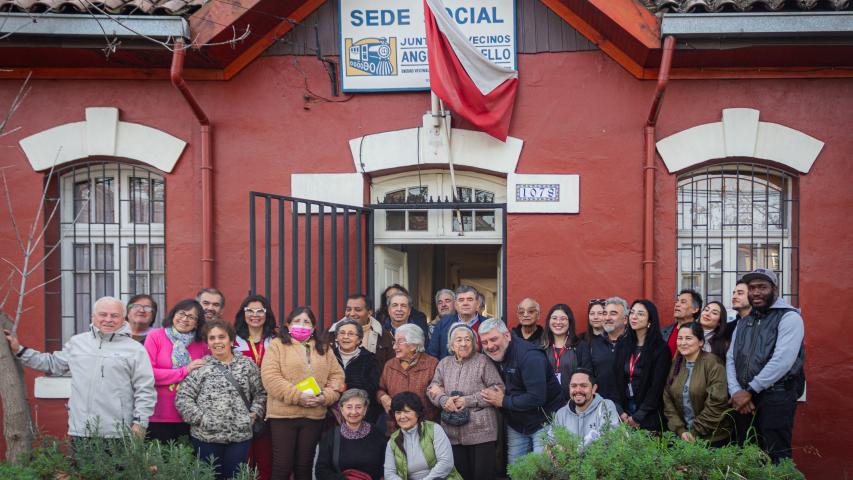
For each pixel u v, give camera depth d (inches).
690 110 263.1
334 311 257.3
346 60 268.1
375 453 215.5
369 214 270.8
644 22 243.8
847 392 255.9
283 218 249.8
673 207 263.0
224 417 202.2
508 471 176.2
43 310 269.0
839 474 254.4
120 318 197.8
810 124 261.1
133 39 245.6
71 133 269.9
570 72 264.7
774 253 269.6
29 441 183.3
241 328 231.9
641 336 224.5
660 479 161.5
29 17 238.2
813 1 234.7
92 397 193.6
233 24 247.8
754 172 270.2
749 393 201.0
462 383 217.3
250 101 271.3
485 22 263.9
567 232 263.9
